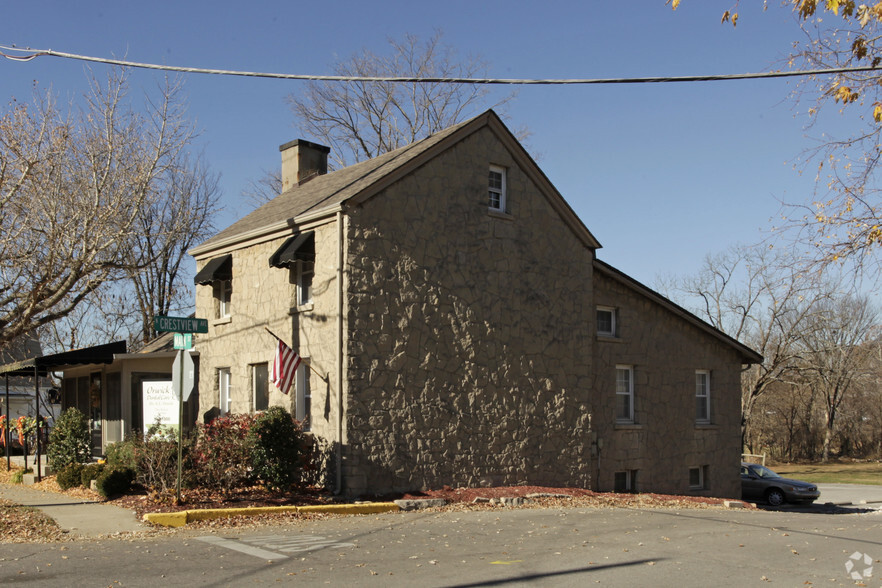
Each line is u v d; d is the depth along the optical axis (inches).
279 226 702.5
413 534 479.2
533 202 772.0
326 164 978.7
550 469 752.3
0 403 1461.6
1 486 762.8
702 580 352.2
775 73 404.5
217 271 787.4
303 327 677.3
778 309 1524.4
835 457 2311.8
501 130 748.0
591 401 806.5
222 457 590.6
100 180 776.9
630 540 468.8
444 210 697.0
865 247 462.3
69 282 730.8
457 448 681.6
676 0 405.4
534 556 407.2
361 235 641.0
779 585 345.1
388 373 644.1
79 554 399.9
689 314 919.7
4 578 341.7
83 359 787.4
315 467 644.1
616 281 858.8
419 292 671.1
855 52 430.0
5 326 739.4
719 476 948.0
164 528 485.7
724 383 973.2
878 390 2292.1
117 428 840.3
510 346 732.0
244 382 757.3
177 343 551.2
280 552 410.0
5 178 714.2
